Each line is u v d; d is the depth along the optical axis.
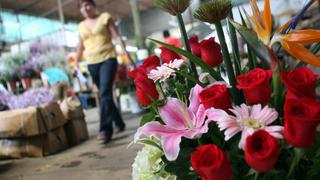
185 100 0.56
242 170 0.47
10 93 3.34
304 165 0.47
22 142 2.79
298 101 0.39
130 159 2.16
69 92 3.97
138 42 5.00
